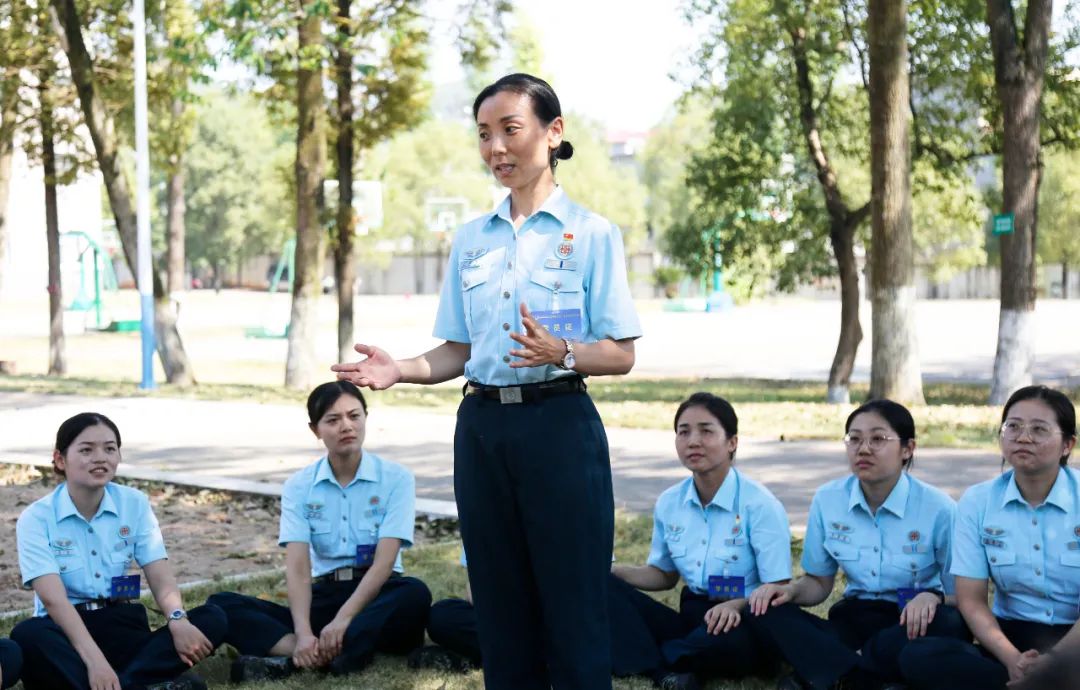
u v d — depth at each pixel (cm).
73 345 3294
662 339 3756
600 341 372
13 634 510
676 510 577
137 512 545
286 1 1788
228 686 539
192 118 2238
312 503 591
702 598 567
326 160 2161
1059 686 138
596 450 386
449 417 1591
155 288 2066
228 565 796
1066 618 489
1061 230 5616
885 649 507
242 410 1669
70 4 1945
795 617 526
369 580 572
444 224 6831
